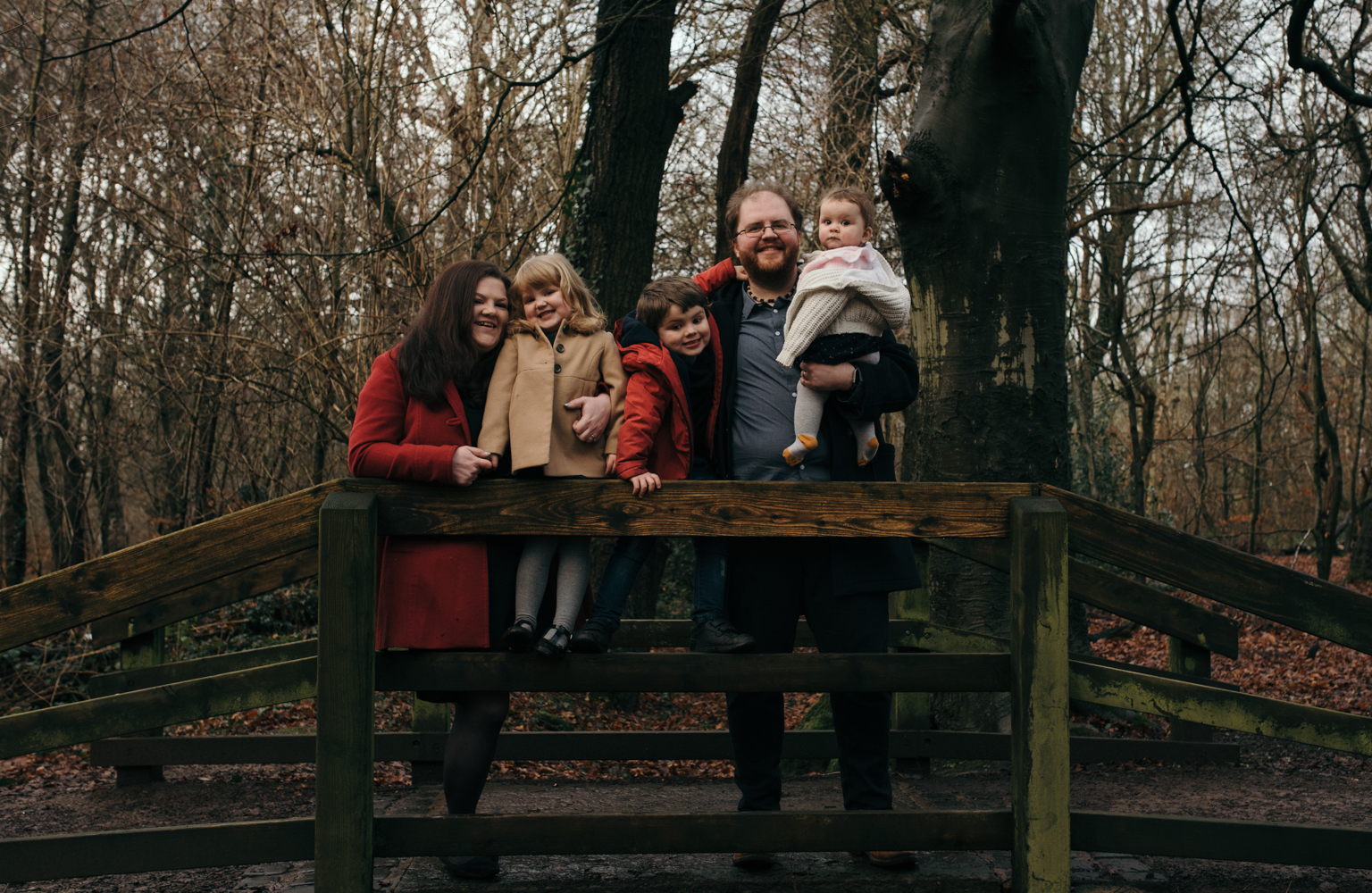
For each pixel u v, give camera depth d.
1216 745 4.42
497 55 9.22
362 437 2.57
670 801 3.88
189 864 2.46
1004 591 4.74
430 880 2.78
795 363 2.84
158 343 10.07
